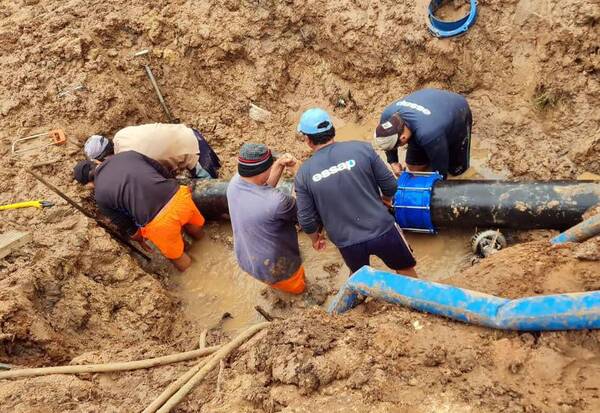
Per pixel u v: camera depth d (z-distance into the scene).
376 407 2.58
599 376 2.46
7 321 3.94
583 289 2.92
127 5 6.44
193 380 3.17
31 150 5.71
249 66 6.45
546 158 5.26
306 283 4.98
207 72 6.45
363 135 6.04
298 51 6.41
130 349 3.98
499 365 2.62
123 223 5.00
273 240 4.27
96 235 4.98
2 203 5.23
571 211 4.32
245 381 3.00
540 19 5.34
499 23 5.55
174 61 6.39
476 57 5.68
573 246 3.23
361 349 2.91
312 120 3.75
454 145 4.80
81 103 6.00
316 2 6.15
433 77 5.88
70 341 4.23
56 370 3.47
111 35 6.37
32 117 5.94
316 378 2.79
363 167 3.78
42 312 4.31
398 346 2.86
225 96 6.48
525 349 2.63
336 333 3.09
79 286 4.62
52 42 6.23
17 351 3.93
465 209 4.60
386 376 2.73
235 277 5.18
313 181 3.79
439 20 5.62
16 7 6.70
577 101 5.23
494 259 3.38
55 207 5.11
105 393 3.38
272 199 4.09
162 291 4.92
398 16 5.84
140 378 3.47
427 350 2.79
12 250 4.64
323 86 6.39
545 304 2.58
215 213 5.46
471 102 5.78
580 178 5.08
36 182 5.40
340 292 3.33
